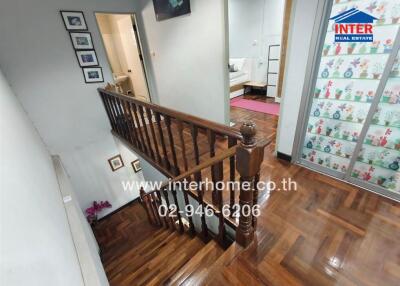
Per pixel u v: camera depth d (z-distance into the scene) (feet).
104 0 10.89
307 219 5.68
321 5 5.48
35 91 10.36
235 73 17.34
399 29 4.69
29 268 2.18
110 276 7.71
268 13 15.57
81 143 12.52
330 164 7.23
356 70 5.69
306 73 6.46
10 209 2.38
